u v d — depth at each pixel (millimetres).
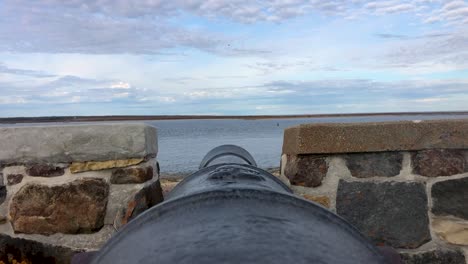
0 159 3172
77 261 1624
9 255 3219
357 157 3146
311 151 3119
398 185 3123
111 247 1417
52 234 3191
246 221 1294
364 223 3141
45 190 3180
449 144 3068
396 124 3084
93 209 3168
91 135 3162
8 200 3211
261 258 1086
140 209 3178
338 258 1208
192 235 1231
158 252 1194
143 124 3242
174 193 2041
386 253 1547
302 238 1240
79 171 3180
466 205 3090
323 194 3170
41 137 3162
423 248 3119
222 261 1067
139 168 3188
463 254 3102
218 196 1469
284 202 1470
